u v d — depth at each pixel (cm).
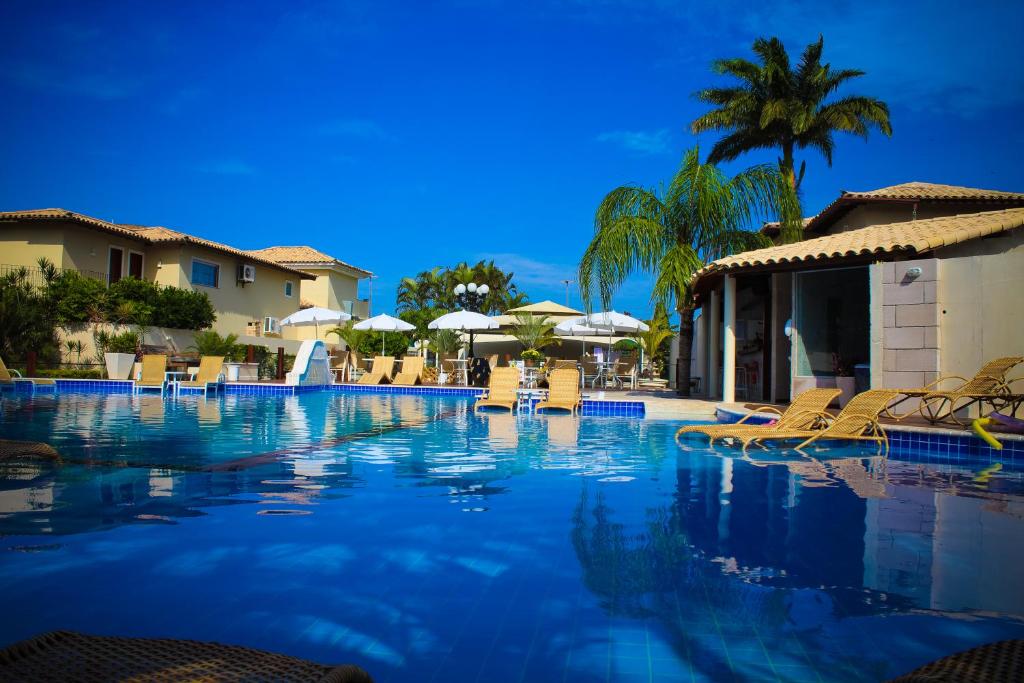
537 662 249
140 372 1947
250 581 333
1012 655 177
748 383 1683
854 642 268
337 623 283
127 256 2694
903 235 1269
